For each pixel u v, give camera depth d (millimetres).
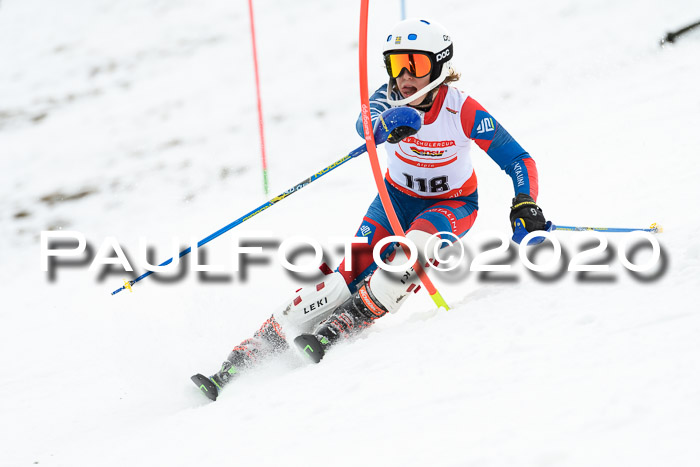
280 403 9258
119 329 17797
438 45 11469
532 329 9117
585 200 18516
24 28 54312
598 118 26906
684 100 26031
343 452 7195
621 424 6207
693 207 15297
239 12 51656
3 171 36438
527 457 6070
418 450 6785
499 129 11828
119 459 9211
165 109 40562
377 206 13023
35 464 10750
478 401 7457
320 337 11516
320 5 50500
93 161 36250
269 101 39250
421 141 12195
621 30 36625
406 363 9211
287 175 31234
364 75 11062
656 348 7523
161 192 32094
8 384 15844
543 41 38188
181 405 12336
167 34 50219
